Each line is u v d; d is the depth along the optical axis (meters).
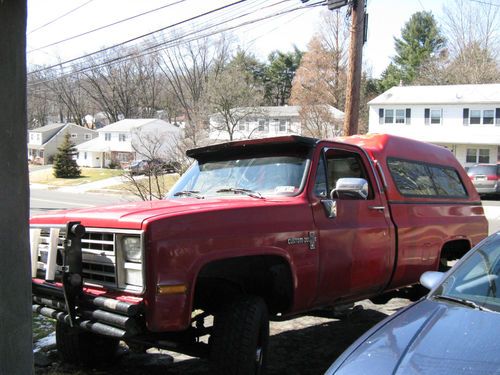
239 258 4.00
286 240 4.18
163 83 84.12
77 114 93.44
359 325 6.19
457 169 6.96
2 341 2.89
